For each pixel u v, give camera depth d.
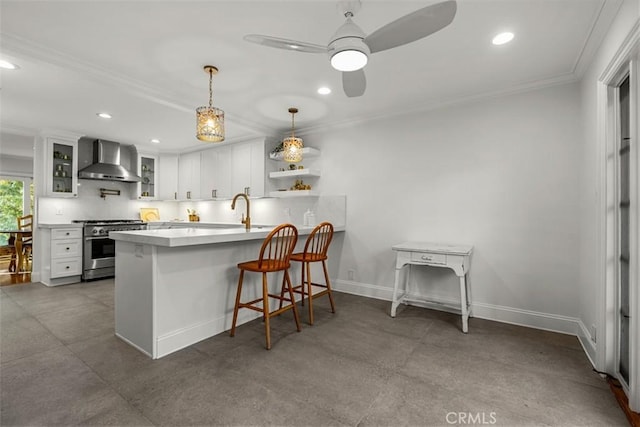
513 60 2.48
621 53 1.70
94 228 4.70
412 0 1.81
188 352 2.31
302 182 4.51
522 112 2.95
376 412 1.63
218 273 2.69
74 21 2.01
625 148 1.92
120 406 1.65
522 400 1.74
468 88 3.03
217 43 2.28
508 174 3.01
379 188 3.83
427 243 3.38
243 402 1.70
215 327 2.65
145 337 2.28
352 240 4.04
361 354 2.30
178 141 5.25
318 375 1.99
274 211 4.93
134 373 1.99
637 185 1.58
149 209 6.01
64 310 3.25
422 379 1.96
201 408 1.64
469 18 1.95
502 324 2.94
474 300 3.17
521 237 2.95
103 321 2.93
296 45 1.75
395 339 2.58
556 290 2.79
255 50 2.37
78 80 2.82
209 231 2.74
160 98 3.11
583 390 1.84
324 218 4.31
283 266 2.58
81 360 2.16
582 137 2.60
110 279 4.79
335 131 4.23
